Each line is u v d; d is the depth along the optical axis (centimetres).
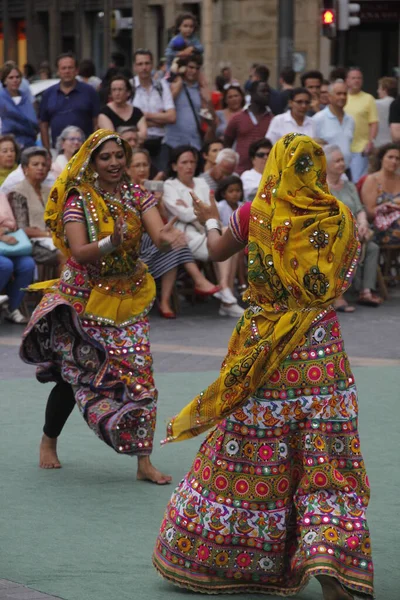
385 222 2938
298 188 1012
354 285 2972
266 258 1015
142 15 7912
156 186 2008
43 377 1465
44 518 1295
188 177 2695
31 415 1766
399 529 1251
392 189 2955
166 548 1062
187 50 3244
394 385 1997
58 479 1448
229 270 2705
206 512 1042
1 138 2683
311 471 1008
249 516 1034
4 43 9712
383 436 1658
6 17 9650
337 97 3288
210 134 3272
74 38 8919
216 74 6669
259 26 6500
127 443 1420
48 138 3253
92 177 1357
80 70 4206
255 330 1027
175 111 3212
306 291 1011
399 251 3016
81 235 1345
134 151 2638
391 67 6488
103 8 8450
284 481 1031
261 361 1011
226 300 2684
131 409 1392
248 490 1032
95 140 1348
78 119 3186
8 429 1683
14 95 3253
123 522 1281
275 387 1017
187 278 2830
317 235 1012
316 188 1014
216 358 2212
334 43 6372
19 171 2605
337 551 988
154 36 7906
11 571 1124
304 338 1016
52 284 1436
